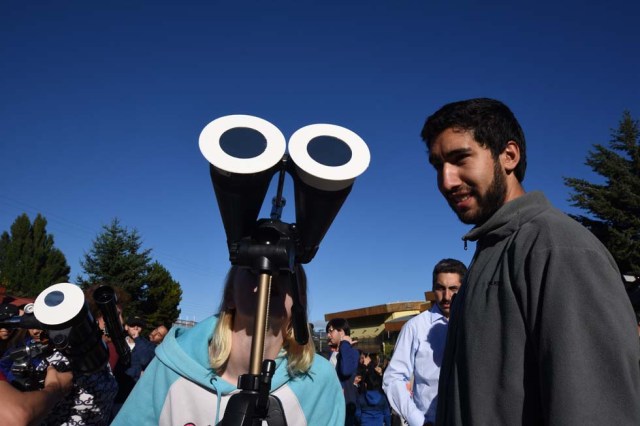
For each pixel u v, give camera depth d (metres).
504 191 1.51
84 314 1.63
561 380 1.03
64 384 1.79
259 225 1.12
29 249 35.22
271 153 1.09
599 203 22.98
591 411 0.99
